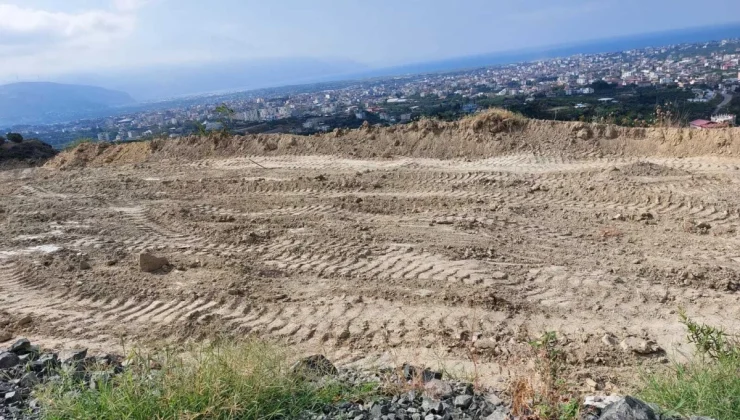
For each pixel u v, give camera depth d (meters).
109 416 3.09
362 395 3.61
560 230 7.31
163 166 13.13
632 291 5.54
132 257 7.13
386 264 6.45
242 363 3.53
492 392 3.84
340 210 8.64
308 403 3.44
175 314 5.55
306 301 5.71
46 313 5.71
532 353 4.48
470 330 4.99
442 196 9.01
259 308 5.60
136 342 5.05
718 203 7.70
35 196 10.98
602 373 4.30
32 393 3.46
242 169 12.05
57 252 7.34
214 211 9.03
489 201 8.65
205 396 3.20
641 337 4.73
